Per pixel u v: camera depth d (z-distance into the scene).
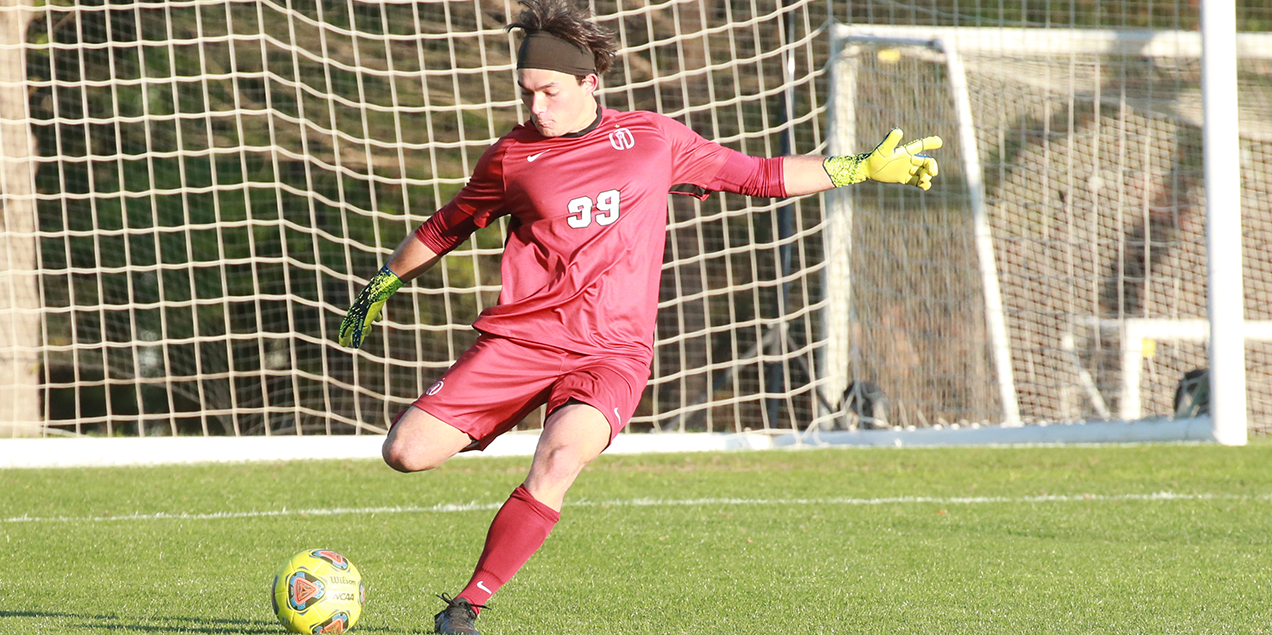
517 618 14.98
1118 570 19.11
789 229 48.25
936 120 45.72
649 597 16.62
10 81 42.91
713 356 56.81
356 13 51.38
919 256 45.50
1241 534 23.44
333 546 21.72
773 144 53.47
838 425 44.41
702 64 53.75
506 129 51.81
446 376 13.55
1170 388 47.16
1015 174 46.78
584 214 13.62
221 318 52.78
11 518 25.38
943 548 21.55
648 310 13.85
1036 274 46.78
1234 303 38.91
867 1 48.72
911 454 37.75
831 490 30.61
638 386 13.56
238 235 52.00
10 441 36.03
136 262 51.22
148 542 21.97
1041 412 46.09
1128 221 47.38
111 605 15.77
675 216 55.59
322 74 51.50
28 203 43.69
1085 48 44.44
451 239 14.70
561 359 13.48
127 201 50.81
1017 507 27.39
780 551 21.14
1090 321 46.69
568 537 22.61
